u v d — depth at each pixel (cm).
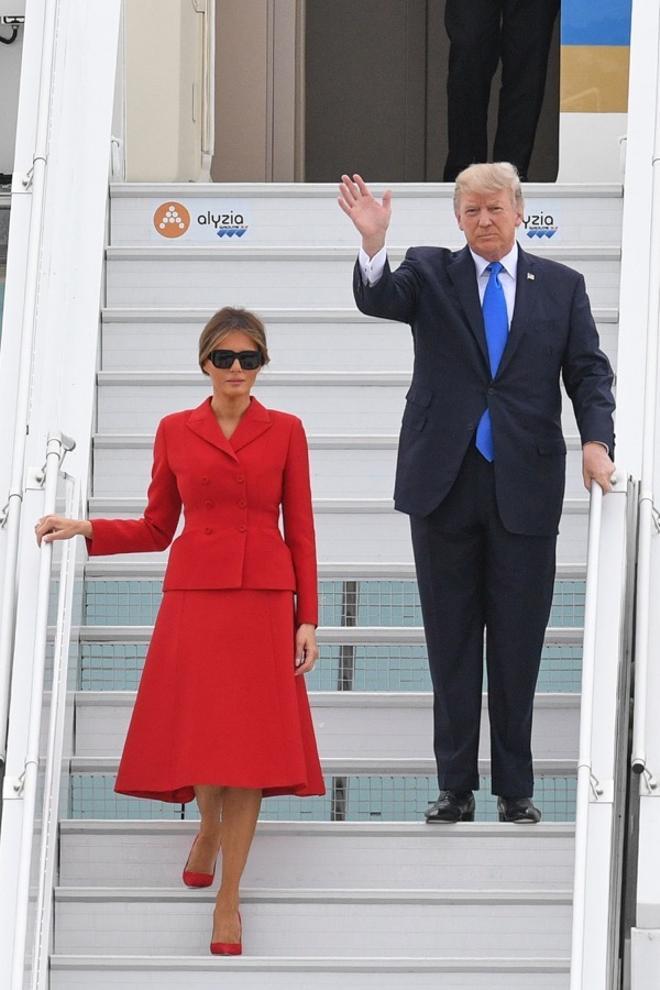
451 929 1808
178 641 1759
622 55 2855
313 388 2362
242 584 1756
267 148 3331
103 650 2094
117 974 1738
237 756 1714
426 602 1848
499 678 1842
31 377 1792
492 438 1797
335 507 2234
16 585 1711
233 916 1756
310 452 2305
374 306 1786
